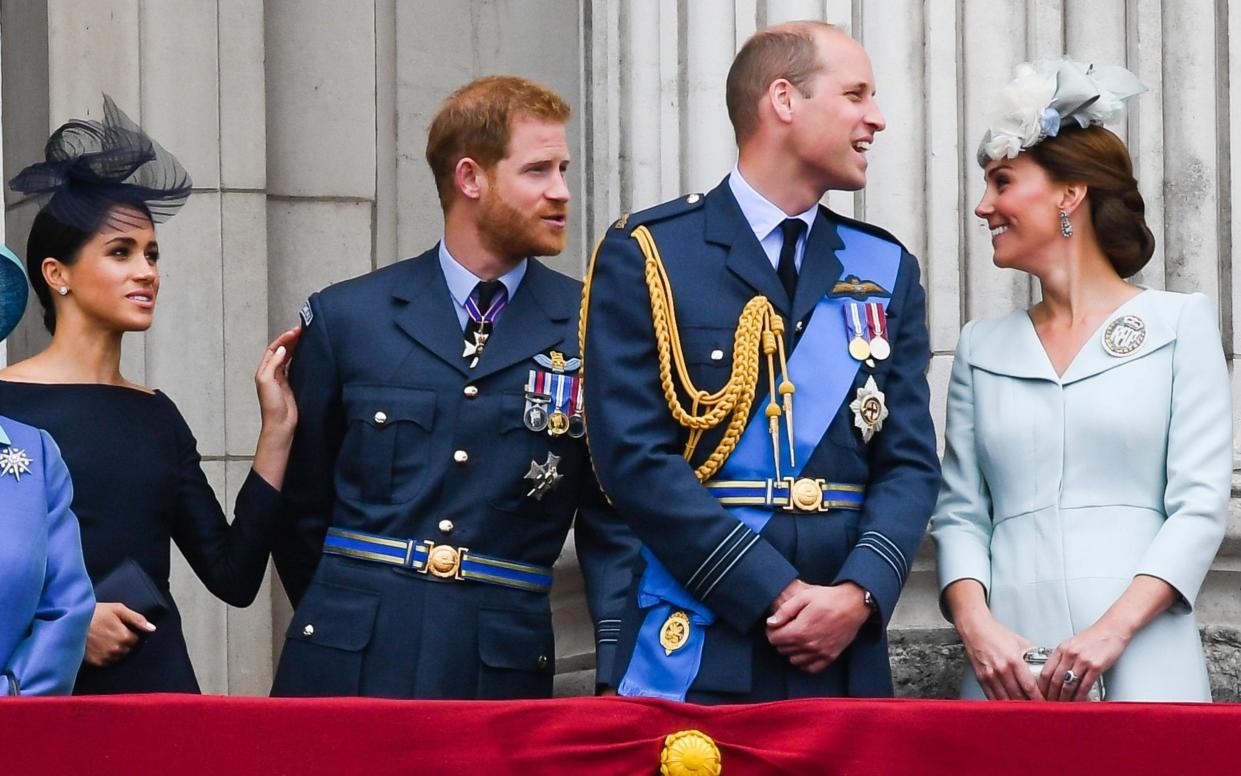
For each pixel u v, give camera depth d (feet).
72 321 48.88
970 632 45.55
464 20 66.18
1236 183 57.72
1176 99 57.93
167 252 61.98
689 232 44.88
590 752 37.88
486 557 47.91
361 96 64.85
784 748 37.91
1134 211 47.98
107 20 62.23
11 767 36.76
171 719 37.22
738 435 43.34
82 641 40.32
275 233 63.93
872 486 44.19
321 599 48.06
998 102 47.98
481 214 49.26
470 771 37.65
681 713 38.19
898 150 57.77
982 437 47.67
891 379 44.70
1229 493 46.65
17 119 64.69
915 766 37.63
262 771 37.27
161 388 61.67
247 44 62.90
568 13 66.08
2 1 65.92
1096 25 58.03
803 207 45.19
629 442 43.06
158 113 62.13
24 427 41.45
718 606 42.01
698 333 43.73
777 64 44.96
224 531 50.21
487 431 48.32
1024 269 48.49
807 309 44.37
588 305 44.93
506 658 47.50
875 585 42.16
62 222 48.39
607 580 48.37
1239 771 36.94
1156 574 44.45
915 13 57.98
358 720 37.58
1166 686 44.39
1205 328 46.57
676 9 60.44
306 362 49.93
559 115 49.57
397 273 50.49
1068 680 43.60
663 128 60.44
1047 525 46.14
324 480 50.11
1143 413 45.96
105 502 47.16
